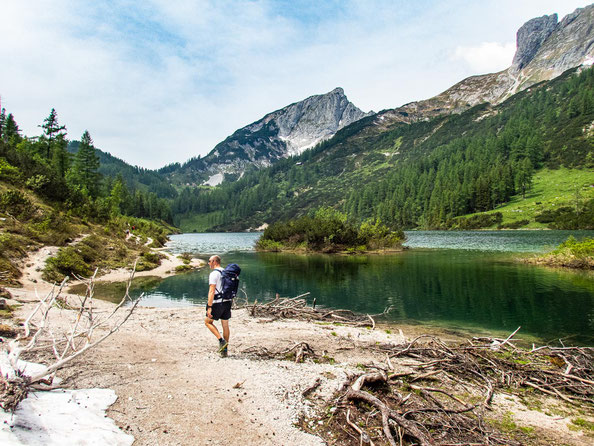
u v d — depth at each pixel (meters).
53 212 27.55
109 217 45.66
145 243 45.81
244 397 4.54
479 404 5.12
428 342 8.54
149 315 10.68
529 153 133.00
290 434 3.75
